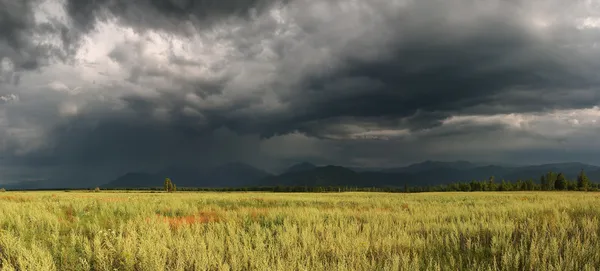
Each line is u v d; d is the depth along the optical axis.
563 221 12.17
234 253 7.96
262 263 6.98
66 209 18.62
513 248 8.02
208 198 39.41
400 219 14.39
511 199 33.78
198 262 6.98
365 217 15.72
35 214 13.66
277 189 173.62
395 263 6.77
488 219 14.12
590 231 9.77
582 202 22.44
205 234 10.14
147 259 7.04
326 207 25.47
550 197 35.53
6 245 8.14
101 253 7.42
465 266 7.30
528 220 12.52
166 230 10.17
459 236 9.70
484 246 8.81
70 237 10.00
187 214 18.50
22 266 6.60
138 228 11.59
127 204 21.44
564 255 7.33
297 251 7.84
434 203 27.89
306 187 180.75
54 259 7.49
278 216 15.70
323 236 10.08
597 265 6.92
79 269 6.88
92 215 15.71
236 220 14.52
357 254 7.80
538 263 7.02
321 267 6.78
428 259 7.71
